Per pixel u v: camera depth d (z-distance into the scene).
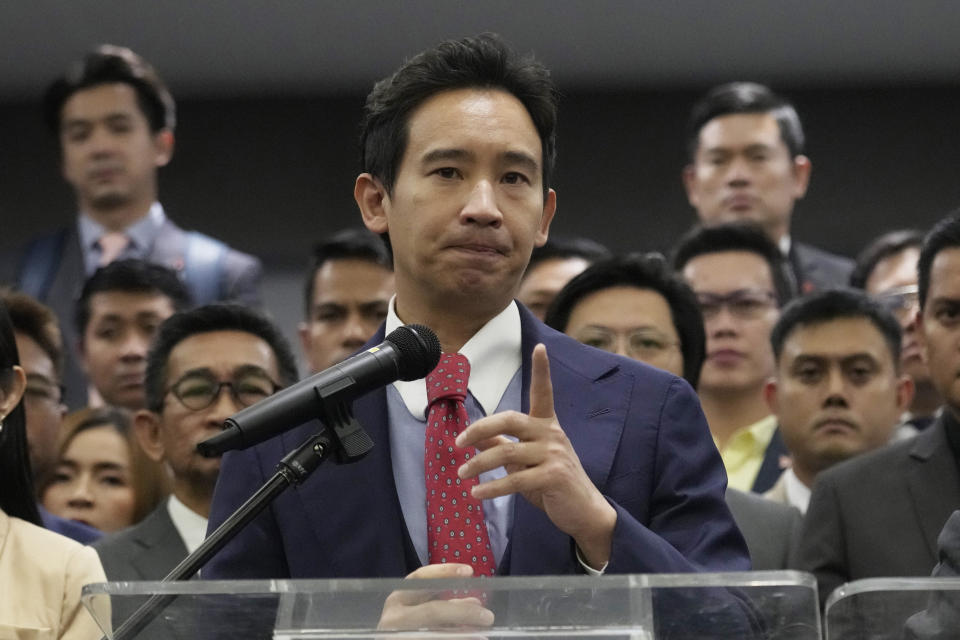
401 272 6.17
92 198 13.91
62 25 15.68
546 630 4.27
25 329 10.65
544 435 5.17
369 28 15.64
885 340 10.30
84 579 7.20
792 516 9.39
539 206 6.05
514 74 6.11
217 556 5.91
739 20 15.55
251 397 9.41
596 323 9.43
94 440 10.93
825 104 16.41
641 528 5.33
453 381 5.98
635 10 15.42
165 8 15.55
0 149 16.59
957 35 15.66
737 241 12.12
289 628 4.32
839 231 16.34
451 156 5.93
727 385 11.88
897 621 4.17
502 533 5.89
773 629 4.23
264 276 16.58
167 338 9.54
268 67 16.20
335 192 16.66
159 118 14.18
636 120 16.47
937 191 16.30
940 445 8.99
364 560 5.81
